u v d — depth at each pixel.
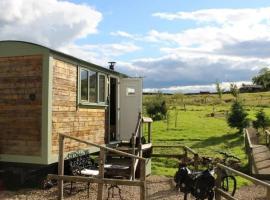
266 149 18.44
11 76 10.86
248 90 87.50
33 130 10.57
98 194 9.12
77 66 11.81
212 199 9.89
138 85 14.92
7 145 10.85
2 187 10.79
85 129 12.33
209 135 25.38
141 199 8.95
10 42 10.84
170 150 19.34
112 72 14.33
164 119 33.97
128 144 14.42
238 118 25.47
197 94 85.25
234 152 19.41
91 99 12.77
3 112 10.94
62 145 9.45
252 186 12.59
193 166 14.16
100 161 9.14
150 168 13.99
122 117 15.05
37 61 10.56
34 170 10.88
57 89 10.80
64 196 10.27
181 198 10.59
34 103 10.56
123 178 11.82
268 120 25.22
